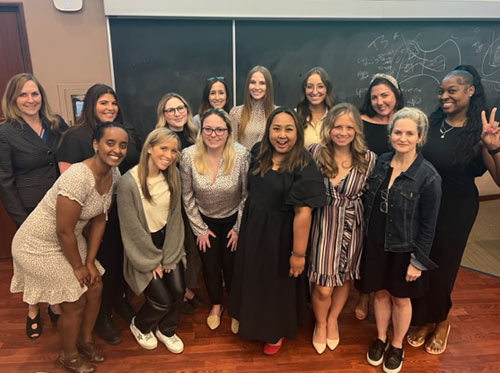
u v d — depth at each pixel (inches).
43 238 61.2
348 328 86.2
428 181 62.6
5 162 77.4
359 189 67.1
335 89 133.5
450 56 136.1
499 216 150.7
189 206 77.7
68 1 110.7
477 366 74.4
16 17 110.0
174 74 124.1
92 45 116.5
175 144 66.9
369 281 69.7
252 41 124.5
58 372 72.8
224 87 97.2
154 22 117.9
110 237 75.4
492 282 104.3
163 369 73.6
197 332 84.4
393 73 135.1
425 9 126.6
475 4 128.3
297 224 64.8
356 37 129.0
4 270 111.6
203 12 117.1
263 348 79.1
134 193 66.7
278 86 130.2
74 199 57.7
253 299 72.0
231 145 73.0
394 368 72.1
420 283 67.3
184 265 77.3
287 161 65.7
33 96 78.4
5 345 80.4
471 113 67.7
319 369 73.7
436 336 78.8
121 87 122.2
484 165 69.2
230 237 79.3
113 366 74.2
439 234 71.0
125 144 60.3
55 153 79.7
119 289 81.8
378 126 83.6
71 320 66.7
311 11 121.4
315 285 73.7
